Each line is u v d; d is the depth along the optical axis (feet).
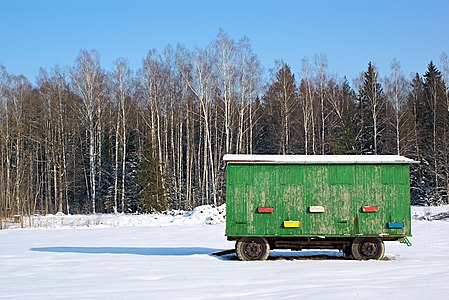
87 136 191.01
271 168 60.85
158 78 165.48
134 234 98.07
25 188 176.14
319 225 59.98
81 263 57.98
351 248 60.18
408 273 46.88
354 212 59.93
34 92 192.54
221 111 176.65
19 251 71.92
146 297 37.83
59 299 37.55
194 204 174.81
